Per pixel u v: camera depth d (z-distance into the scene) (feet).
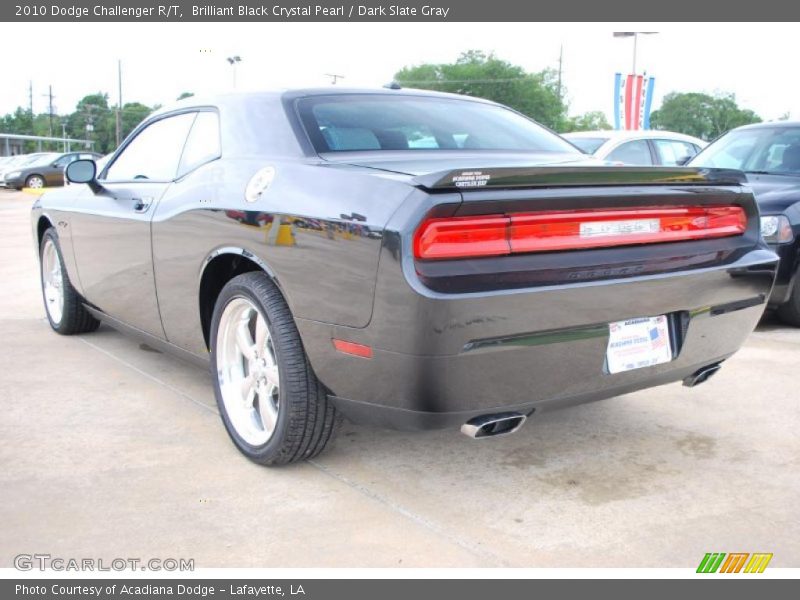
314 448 9.45
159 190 11.60
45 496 9.00
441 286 7.27
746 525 8.41
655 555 7.82
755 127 20.80
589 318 8.02
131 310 12.83
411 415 7.90
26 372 13.88
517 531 8.29
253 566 7.59
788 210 16.67
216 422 11.44
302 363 8.97
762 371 13.98
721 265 8.97
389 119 10.36
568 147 11.61
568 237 7.95
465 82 218.38
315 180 8.63
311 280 8.32
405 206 7.36
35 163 82.17
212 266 10.27
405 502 8.95
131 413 11.78
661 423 11.47
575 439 10.87
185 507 8.77
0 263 27.78
